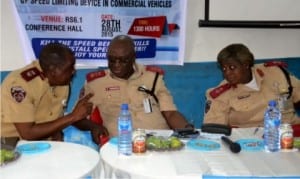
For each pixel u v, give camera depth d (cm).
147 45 301
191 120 309
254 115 246
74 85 296
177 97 308
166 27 301
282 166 158
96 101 253
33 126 217
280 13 306
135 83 253
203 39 305
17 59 290
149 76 256
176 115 251
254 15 305
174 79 306
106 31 296
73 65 223
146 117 250
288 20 307
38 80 222
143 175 149
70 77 226
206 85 309
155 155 171
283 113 244
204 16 302
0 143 172
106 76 255
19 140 194
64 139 259
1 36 285
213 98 250
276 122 181
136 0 296
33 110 220
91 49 297
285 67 262
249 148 181
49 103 231
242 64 236
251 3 303
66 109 276
